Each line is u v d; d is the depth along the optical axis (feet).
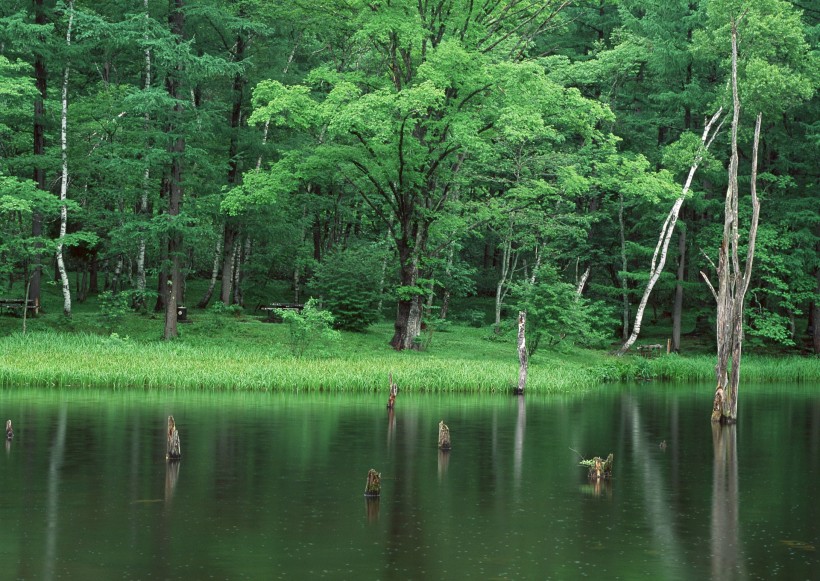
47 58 141.08
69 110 152.35
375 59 150.10
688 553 41.60
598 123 170.71
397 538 43.24
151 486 53.42
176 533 43.55
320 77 136.56
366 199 142.82
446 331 165.78
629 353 162.71
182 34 144.56
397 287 138.72
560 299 141.28
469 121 129.18
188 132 141.18
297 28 151.74
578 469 61.21
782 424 86.48
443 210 149.18
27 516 46.39
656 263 185.88
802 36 151.64
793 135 170.19
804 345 173.27
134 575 37.11
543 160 147.02
